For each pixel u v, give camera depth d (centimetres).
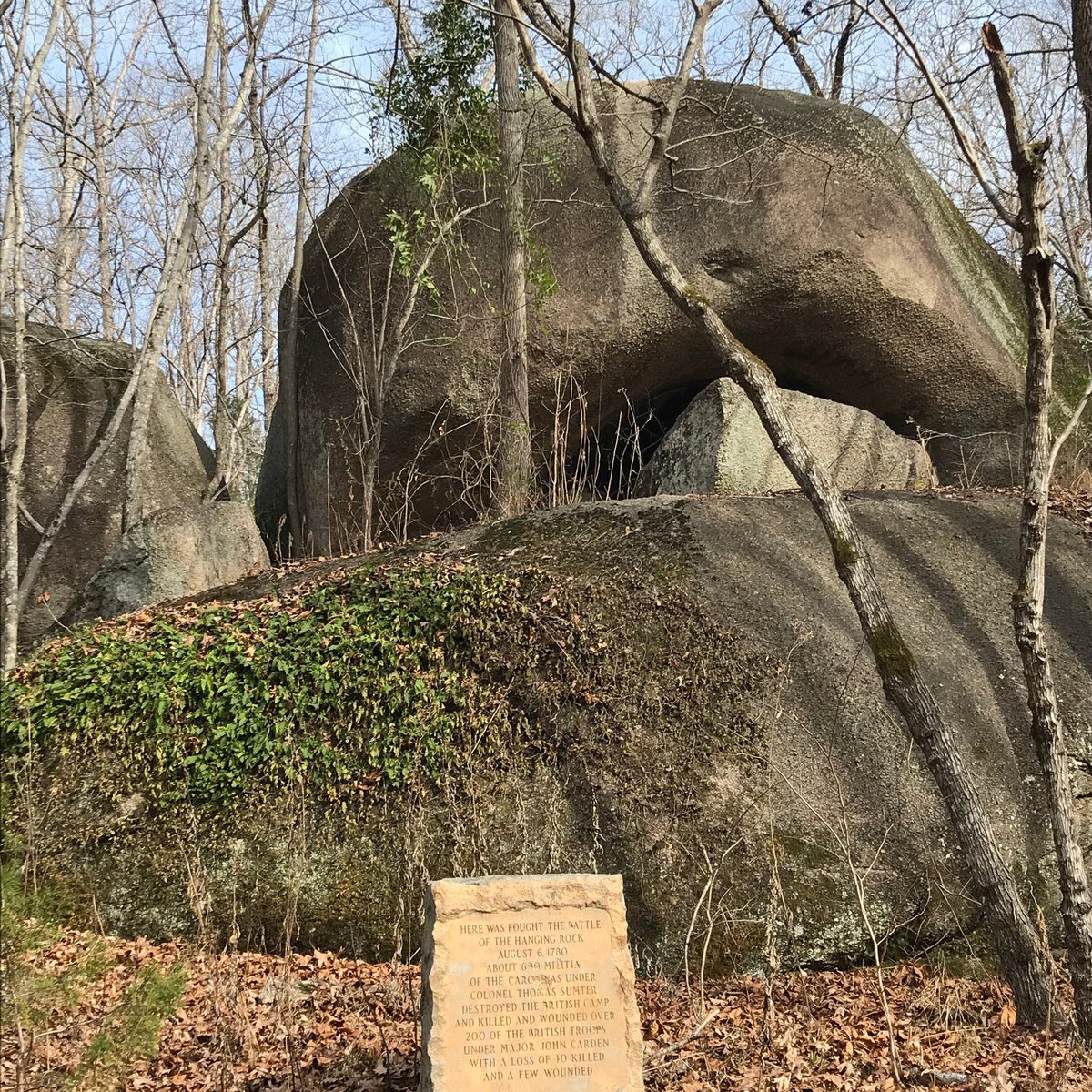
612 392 1049
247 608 770
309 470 1120
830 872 622
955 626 740
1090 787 662
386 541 1073
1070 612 764
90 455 1165
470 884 407
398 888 643
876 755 661
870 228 1012
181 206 1244
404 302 1016
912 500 855
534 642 715
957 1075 468
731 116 1027
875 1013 550
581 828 647
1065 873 507
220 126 1377
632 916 618
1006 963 516
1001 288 1124
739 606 732
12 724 705
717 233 998
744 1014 550
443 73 1040
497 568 773
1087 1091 456
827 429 990
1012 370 1070
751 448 943
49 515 1142
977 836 522
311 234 1143
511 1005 396
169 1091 489
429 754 676
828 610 734
